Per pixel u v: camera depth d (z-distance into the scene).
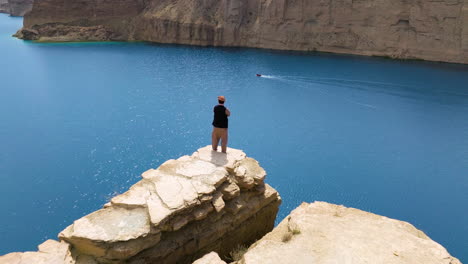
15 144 24.98
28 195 18.52
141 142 25.95
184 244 9.29
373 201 18.66
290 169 22.06
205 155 11.82
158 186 9.63
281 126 29.44
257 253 6.70
